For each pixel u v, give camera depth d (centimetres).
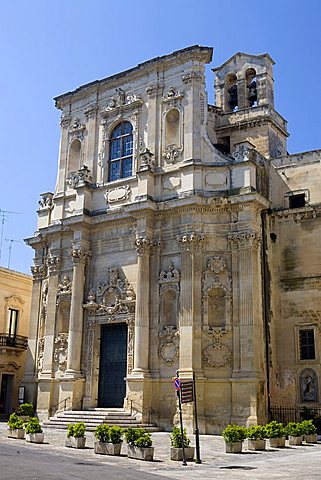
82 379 3525
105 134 3916
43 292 3931
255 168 3372
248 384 2989
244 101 4234
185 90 3606
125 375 3425
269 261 3400
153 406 3189
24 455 2002
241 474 1658
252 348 3038
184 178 3428
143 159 3553
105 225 3684
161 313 3300
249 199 3222
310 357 3244
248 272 3158
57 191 4056
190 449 2052
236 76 4334
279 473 1677
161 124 3647
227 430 2273
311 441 2605
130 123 3844
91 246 3741
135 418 3148
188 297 3186
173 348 3209
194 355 3100
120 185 3719
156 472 1712
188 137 3506
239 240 3225
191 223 3281
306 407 3138
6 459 1839
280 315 3362
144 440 2055
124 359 3459
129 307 3447
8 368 4469
